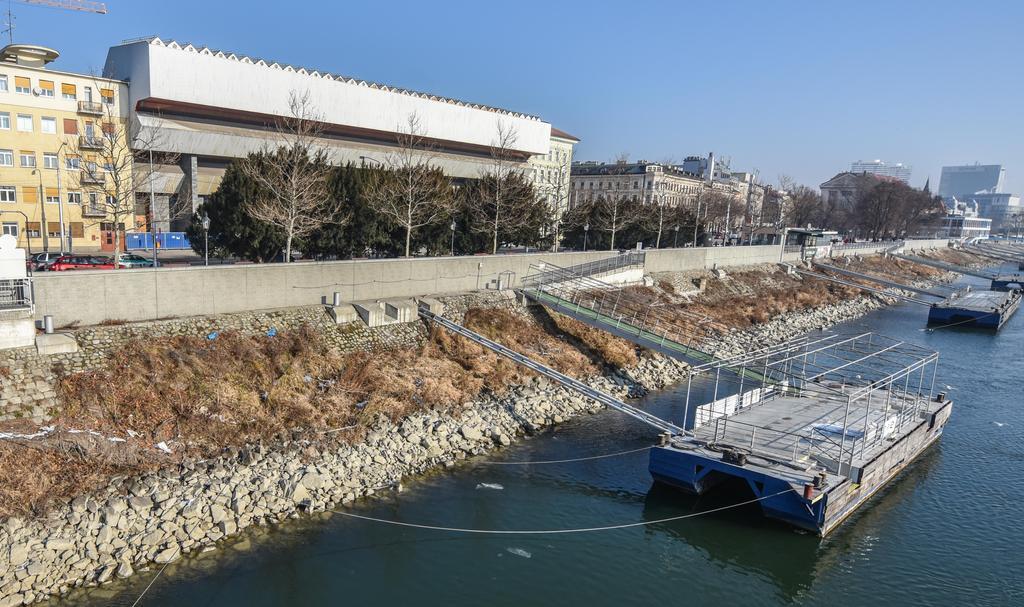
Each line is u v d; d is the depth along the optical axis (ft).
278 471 77.66
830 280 284.00
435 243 178.50
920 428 99.25
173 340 92.38
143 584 59.72
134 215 204.74
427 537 71.97
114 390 80.79
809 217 502.38
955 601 66.59
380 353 111.24
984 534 79.66
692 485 81.76
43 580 57.98
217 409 84.53
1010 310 249.55
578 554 71.67
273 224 136.46
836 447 84.69
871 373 139.44
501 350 112.47
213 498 71.31
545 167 354.33
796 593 66.95
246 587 61.05
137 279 92.63
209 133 208.85
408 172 173.17
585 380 124.88
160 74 195.11
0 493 63.77
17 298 78.07
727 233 375.86
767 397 108.78
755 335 180.24
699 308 193.06
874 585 68.95
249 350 97.09
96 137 191.72
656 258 210.18
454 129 284.41
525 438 99.76
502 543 72.33
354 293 120.67
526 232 209.46
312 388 96.17
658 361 141.49
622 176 449.48
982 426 116.47
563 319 147.43
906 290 294.25
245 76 213.66
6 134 182.91
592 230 253.65
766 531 77.51
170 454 75.92
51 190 191.72
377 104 252.83
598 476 89.25
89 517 64.80
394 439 89.51
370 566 66.13
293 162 146.30
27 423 72.59
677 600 65.00
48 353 80.07
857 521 81.66
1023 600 66.95
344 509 75.10
